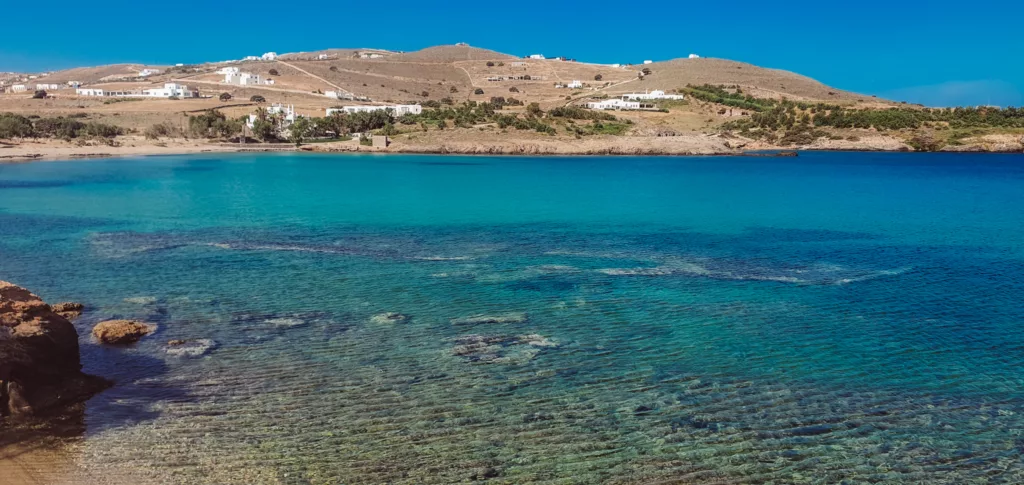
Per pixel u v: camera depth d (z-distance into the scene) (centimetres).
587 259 3369
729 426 1502
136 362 1814
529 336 2109
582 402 1614
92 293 2533
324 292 2622
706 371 1830
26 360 1525
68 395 1562
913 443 1438
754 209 5625
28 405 1475
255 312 2323
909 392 1703
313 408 1553
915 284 2864
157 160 10956
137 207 5244
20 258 3166
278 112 16325
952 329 2233
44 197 5850
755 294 2672
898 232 4375
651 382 1747
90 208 5147
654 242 3925
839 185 8081
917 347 2047
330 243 3753
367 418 1508
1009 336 2161
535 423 1500
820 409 1596
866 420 1542
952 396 1681
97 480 1227
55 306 2273
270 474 1267
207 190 6619
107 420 1465
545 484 1261
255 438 1405
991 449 1417
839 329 2217
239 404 1566
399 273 2983
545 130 15438
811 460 1362
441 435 1437
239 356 1877
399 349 1964
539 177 8944
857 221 4919
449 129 15212
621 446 1405
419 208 5459
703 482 1280
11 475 1232
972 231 4422
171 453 1332
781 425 1511
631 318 2322
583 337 2108
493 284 2798
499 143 14575
